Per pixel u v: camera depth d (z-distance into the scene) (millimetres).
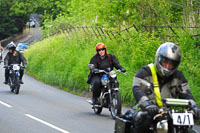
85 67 26172
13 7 92812
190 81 17297
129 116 8219
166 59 7492
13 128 13508
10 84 24719
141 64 21234
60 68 31031
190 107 7551
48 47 41219
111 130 13336
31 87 28547
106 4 27844
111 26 28812
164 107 7469
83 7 46750
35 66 39625
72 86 27422
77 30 39812
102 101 16125
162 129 7293
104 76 15805
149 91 7902
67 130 13281
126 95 19484
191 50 19297
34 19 133375
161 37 22328
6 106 18594
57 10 78312
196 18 20906
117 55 24531
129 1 25312
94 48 28781
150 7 24562
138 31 23594
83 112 17469
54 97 23109
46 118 15594
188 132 7410
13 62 24906
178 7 24844
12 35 108062
